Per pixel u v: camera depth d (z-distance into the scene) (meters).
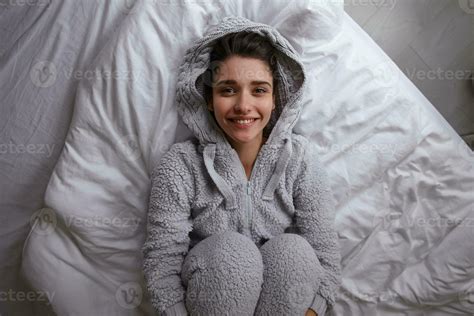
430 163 0.82
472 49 1.21
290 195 0.76
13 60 0.86
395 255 0.81
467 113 1.20
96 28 0.83
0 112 0.83
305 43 0.77
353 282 0.81
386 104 0.80
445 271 0.80
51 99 0.82
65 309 0.74
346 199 0.81
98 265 0.77
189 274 0.67
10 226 0.84
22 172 0.83
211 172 0.72
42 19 0.86
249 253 0.65
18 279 0.86
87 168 0.75
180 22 0.76
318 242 0.75
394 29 1.19
